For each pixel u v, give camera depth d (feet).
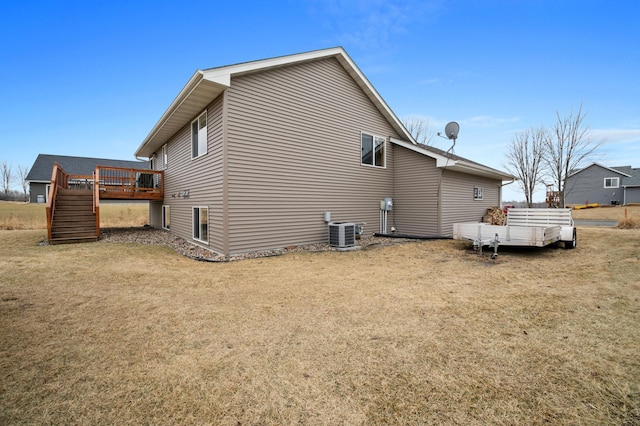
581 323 11.82
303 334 11.05
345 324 11.93
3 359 9.23
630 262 22.48
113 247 29.99
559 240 29.48
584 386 7.85
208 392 7.71
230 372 8.61
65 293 15.81
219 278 19.20
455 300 14.70
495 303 14.23
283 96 29.91
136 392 7.70
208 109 29.22
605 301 14.28
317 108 33.06
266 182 28.58
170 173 43.39
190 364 9.04
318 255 27.25
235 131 26.40
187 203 36.09
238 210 26.63
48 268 21.15
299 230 31.32
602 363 8.95
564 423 6.57
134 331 11.34
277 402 7.32
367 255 27.22
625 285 16.83
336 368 8.79
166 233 42.96
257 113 27.94
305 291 16.37
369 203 39.11
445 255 27.09
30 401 7.30
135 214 79.30
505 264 23.12
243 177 26.94
